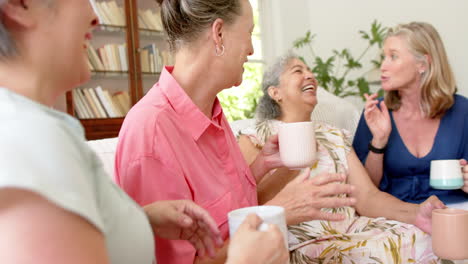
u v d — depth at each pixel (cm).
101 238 42
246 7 110
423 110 180
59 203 37
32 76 48
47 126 41
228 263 53
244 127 197
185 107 105
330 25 437
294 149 132
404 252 142
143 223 63
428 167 179
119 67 333
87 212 39
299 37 457
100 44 323
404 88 183
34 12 47
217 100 127
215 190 105
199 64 108
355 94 390
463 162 159
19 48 47
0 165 36
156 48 354
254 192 134
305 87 180
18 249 35
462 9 343
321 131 181
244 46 111
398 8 384
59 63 50
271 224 58
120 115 334
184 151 100
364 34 411
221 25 106
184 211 76
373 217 166
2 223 36
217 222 102
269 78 184
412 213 153
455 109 182
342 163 174
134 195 90
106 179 56
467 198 172
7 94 44
